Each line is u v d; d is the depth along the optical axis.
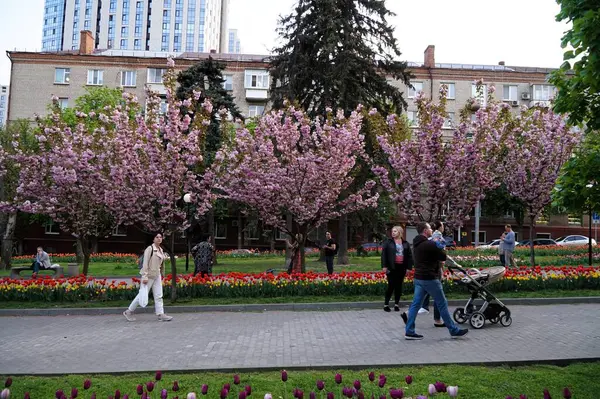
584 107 6.05
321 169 15.43
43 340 9.00
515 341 8.11
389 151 15.99
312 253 32.16
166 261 28.89
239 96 46.44
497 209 41.09
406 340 8.34
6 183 27.08
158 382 6.11
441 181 15.16
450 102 46.28
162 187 12.93
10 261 27.89
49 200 18.08
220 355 7.53
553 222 47.84
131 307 10.88
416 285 8.45
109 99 36.84
